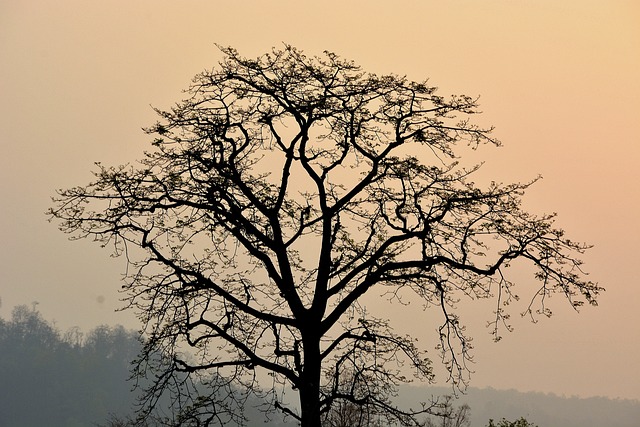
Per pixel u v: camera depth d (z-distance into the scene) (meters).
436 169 46.56
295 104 46.28
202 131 46.78
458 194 46.44
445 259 46.19
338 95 46.72
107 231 45.41
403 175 46.34
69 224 45.28
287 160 47.19
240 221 46.75
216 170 46.72
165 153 46.53
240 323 46.88
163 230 46.78
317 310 46.41
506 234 46.12
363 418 46.34
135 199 45.44
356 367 46.41
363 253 48.62
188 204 46.06
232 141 46.44
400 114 47.38
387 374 46.56
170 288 45.78
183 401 45.00
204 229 47.53
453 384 46.47
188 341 45.38
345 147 47.72
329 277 47.84
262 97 47.19
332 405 46.44
